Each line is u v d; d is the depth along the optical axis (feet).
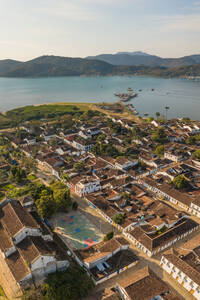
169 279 261.03
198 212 368.68
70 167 514.68
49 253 245.45
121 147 652.07
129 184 444.14
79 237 325.21
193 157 579.48
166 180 472.03
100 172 501.15
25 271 235.61
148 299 220.02
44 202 335.47
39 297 216.54
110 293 226.38
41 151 623.36
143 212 367.86
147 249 292.20
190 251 273.75
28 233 266.98
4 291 238.07
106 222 359.46
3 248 253.44
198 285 233.76
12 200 318.45
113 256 280.31
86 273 256.11
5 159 573.33
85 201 413.39
